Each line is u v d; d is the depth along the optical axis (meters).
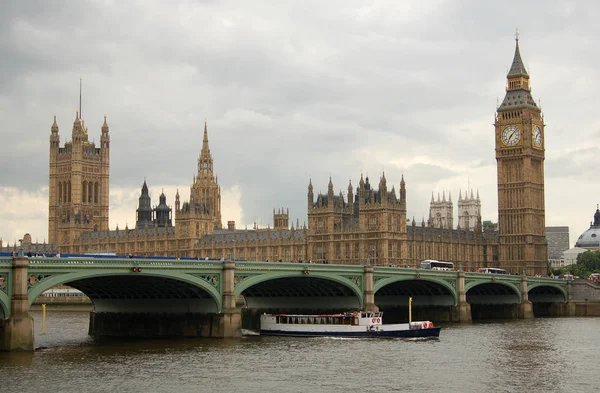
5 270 122.50
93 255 145.88
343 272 175.75
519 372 119.56
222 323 153.62
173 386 106.31
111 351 136.62
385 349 143.38
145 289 157.38
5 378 109.12
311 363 125.38
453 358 132.62
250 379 111.50
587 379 114.25
